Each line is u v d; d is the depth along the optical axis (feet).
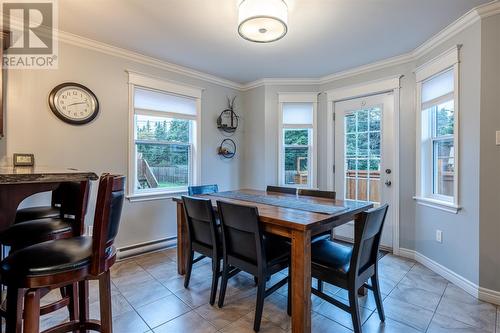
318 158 13.21
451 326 6.02
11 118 7.94
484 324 6.09
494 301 6.98
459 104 7.98
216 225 6.90
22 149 8.09
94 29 8.50
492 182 7.08
